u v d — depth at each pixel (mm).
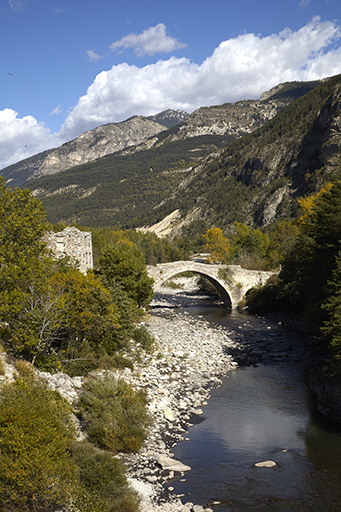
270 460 18734
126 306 36469
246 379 31500
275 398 27281
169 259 134500
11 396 15188
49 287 24000
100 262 45750
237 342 43688
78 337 28625
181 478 17031
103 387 22516
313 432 22047
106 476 15023
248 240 104938
